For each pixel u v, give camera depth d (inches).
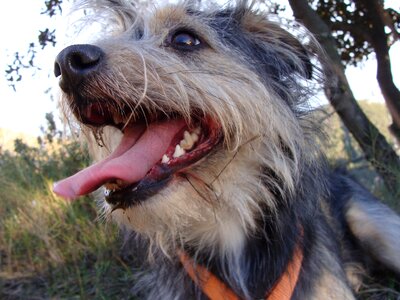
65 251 17.9
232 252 12.1
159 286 13.2
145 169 9.7
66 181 9.0
